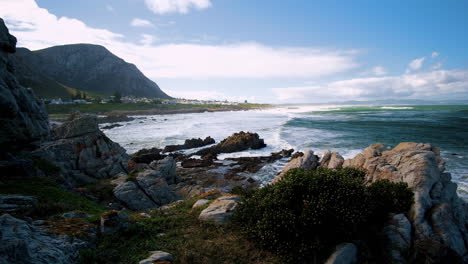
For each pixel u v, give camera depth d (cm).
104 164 2544
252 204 1076
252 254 881
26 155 1820
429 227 977
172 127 8438
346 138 5078
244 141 4588
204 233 998
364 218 959
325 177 1045
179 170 3475
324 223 917
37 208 1027
